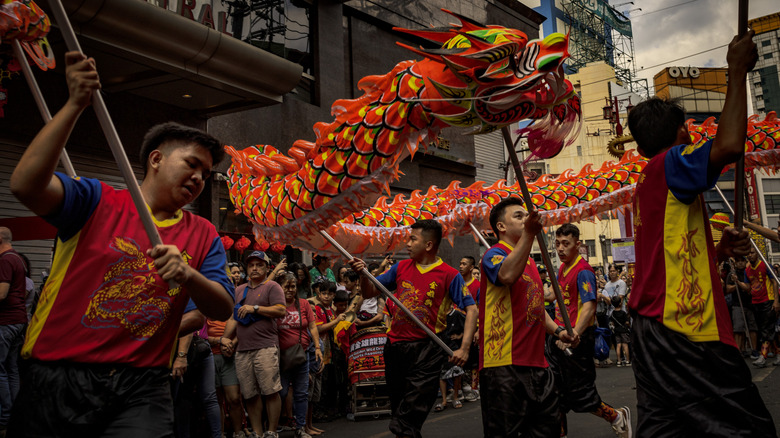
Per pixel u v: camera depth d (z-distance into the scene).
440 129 3.72
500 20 20.45
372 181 3.96
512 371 3.49
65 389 1.88
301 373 6.28
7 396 5.81
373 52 15.59
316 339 6.58
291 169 4.79
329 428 7.00
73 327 1.91
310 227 4.46
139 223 2.03
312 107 13.07
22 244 8.36
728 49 2.14
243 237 10.34
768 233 4.07
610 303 12.50
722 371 2.24
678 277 2.34
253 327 5.77
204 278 1.95
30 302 6.58
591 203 6.33
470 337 4.52
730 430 2.18
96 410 1.88
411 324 4.65
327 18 13.96
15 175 1.76
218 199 10.72
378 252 7.12
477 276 8.58
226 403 6.48
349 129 3.96
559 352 5.08
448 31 3.35
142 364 1.98
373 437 6.27
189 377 4.92
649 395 2.38
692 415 2.24
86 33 7.11
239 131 11.23
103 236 1.96
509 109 3.24
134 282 1.97
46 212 1.89
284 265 6.63
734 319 11.58
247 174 5.32
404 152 3.91
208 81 8.70
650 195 2.46
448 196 7.42
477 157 19.61
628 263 22.86
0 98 2.68
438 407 7.79
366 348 7.59
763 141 5.96
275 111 12.14
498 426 3.47
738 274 11.77
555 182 6.71
